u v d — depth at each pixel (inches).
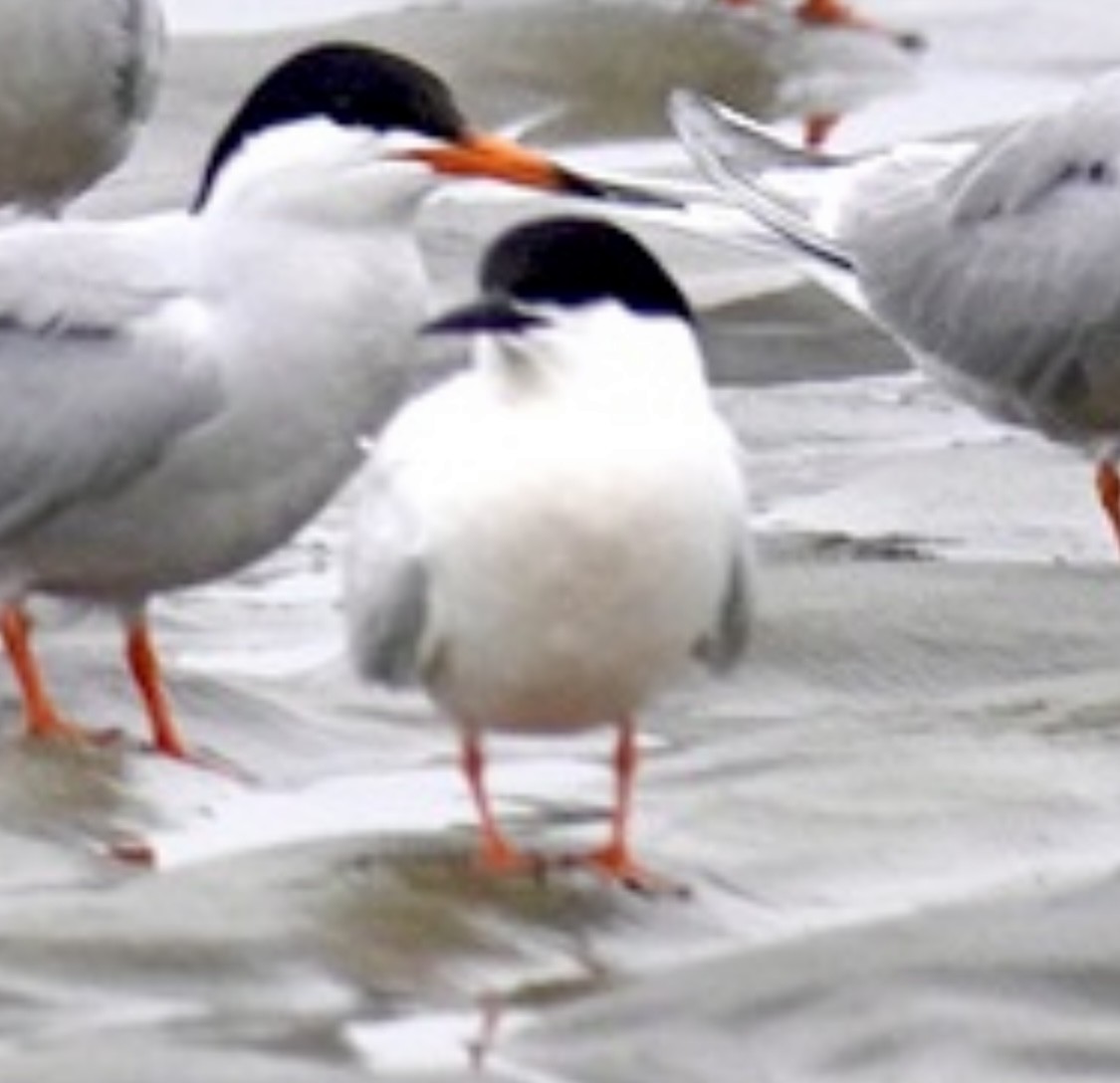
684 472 506.0
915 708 607.8
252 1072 462.6
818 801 555.2
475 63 960.9
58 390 568.1
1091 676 618.2
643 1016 488.1
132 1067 461.7
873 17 1000.9
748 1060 480.4
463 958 502.0
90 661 613.3
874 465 738.2
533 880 522.3
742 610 522.3
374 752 590.2
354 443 577.6
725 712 608.1
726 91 967.6
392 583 511.8
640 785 568.7
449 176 571.2
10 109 753.0
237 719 594.9
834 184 738.2
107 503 570.9
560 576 505.4
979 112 968.3
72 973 488.7
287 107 571.5
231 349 565.9
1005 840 545.6
